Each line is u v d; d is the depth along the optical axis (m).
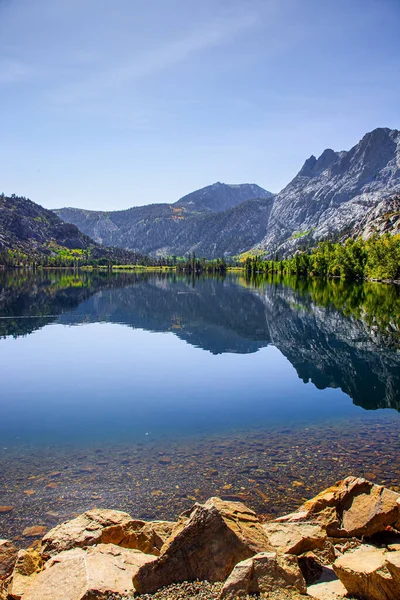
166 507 12.50
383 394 26.22
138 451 16.91
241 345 42.97
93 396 25.78
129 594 7.83
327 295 98.88
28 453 16.83
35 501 12.86
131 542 9.90
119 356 37.56
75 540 9.70
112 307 73.56
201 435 18.84
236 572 7.74
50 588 7.88
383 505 10.10
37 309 69.69
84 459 16.11
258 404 24.00
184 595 7.69
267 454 16.36
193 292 107.06
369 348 41.25
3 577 8.81
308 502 11.09
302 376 30.91
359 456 16.09
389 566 7.54
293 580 7.77
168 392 26.66
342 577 7.90
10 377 30.44
